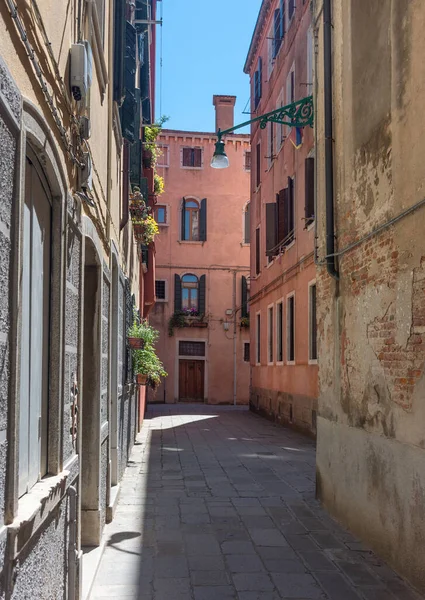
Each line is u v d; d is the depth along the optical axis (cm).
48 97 300
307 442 1381
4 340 229
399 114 525
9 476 235
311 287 1453
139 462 1075
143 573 499
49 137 304
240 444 1345
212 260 2925
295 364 1617
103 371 604
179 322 2855
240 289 2933
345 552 557
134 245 1198
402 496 495
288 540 594
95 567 503
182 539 595
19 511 252
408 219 499
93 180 513
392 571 507
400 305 512
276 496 795
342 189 687
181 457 1142
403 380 501
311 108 1022
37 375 313
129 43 830
